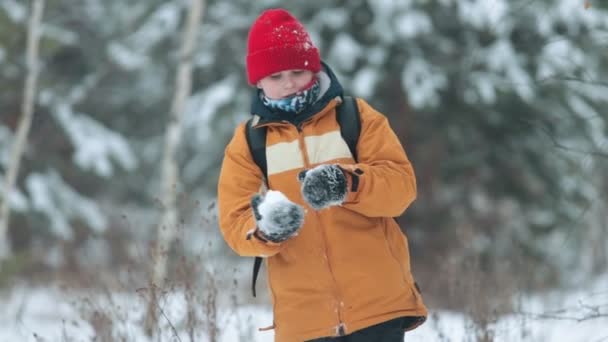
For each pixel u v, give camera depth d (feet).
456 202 89.51
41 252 84.94
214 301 30.45
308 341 22.03
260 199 20.07
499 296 37.11
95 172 98.43
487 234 84.84
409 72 80.79
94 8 108.58
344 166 20.36
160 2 98.22
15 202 92.12
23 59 86.28
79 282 42.86
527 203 88.53
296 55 22.18
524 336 33.47
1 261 69.46
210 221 35.73
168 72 101.65
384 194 20.99
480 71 79.15
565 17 52.95
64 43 98.12
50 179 97.09
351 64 82.64
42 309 62.49
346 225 21.95
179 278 32.37
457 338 35.50
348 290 21.77
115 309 35.01
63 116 99.14
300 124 22.36
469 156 88.74
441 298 50.24
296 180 22.09
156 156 112.98
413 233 88.28
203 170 98.43
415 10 82.53
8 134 97.60
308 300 21.94
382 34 82.64
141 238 59.52
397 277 22.17
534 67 76.69
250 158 22.77
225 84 90.94
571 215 84.07
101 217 96.37
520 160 87.10
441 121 86.94
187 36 78.43
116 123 117.08
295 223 19.56
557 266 70.23
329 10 86.12
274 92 22.39
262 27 22.70
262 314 42.68
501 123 85.05
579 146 77.10
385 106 87.35
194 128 90.07
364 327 21.67
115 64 106.42
